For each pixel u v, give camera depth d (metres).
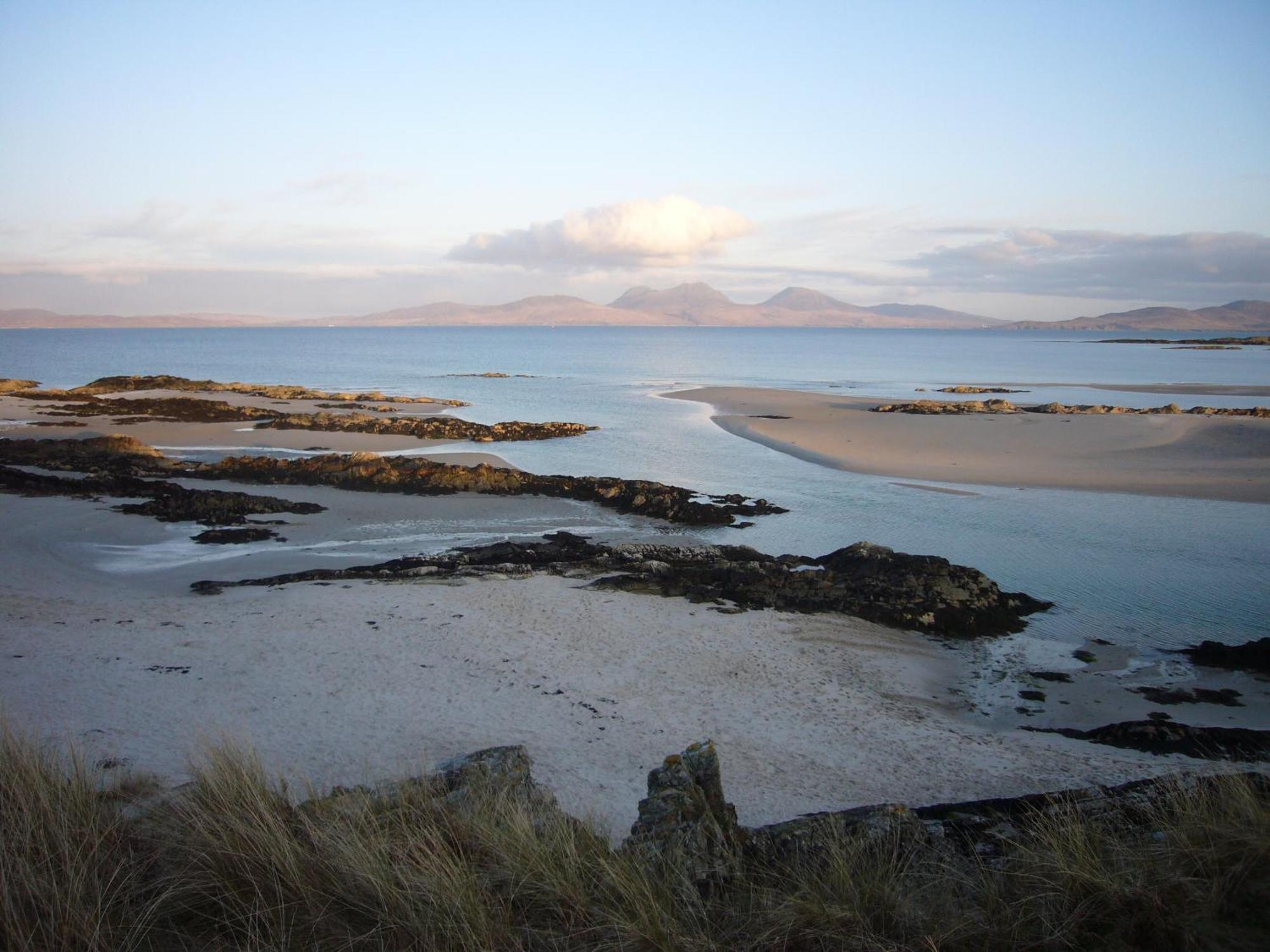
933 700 14.38
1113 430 44.19
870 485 33.00
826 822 6.06
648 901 4.64
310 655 14.55
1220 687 15.03
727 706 13.28
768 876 5.31
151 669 13.43
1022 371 98.25
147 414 53.44
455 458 39.41
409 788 6.11
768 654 15.87
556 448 42.53
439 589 19.05
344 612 17.12
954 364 114.56
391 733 11.18
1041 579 21.23
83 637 14.99
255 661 14.15
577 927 4.54
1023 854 5.36
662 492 29.86
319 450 42.00
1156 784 7.04
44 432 46.19
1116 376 89.62
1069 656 16.52
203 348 176.38
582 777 9.93
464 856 5.17
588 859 5.18
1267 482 31.75
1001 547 24.09
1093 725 13.50
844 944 4.36
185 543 23.70
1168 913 4.29
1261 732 12.53
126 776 7.89
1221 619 18.48
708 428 49.09
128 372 101.50
